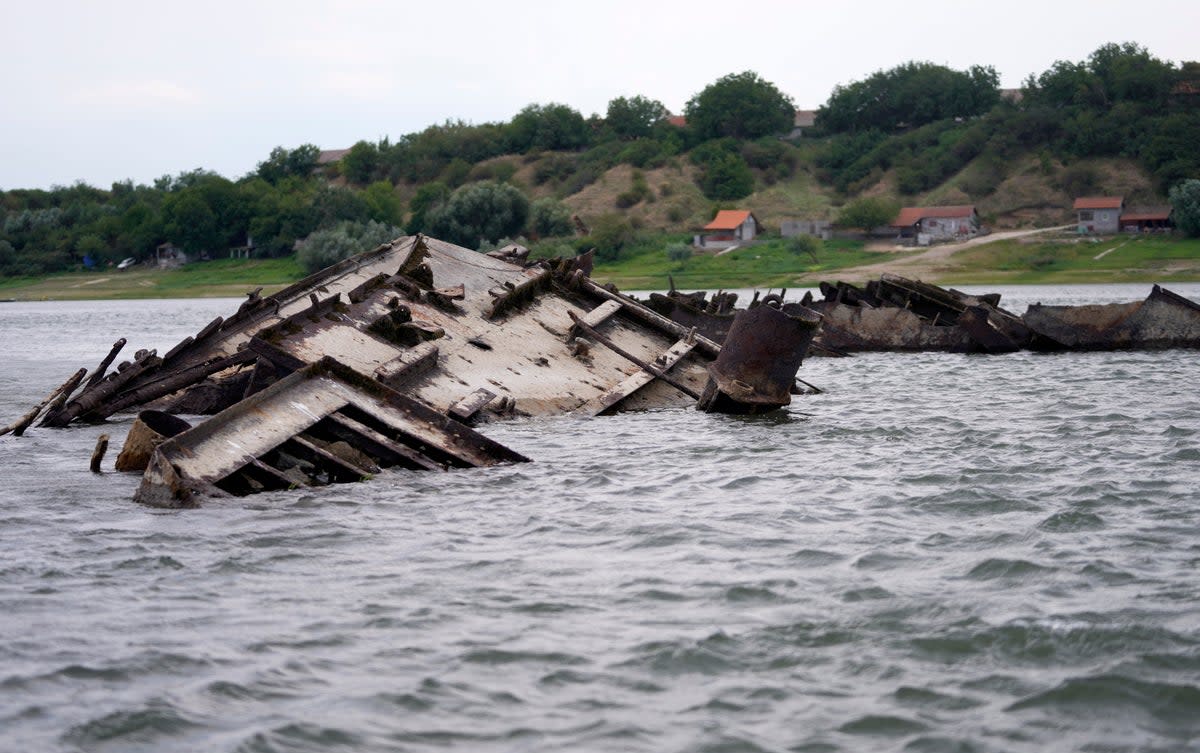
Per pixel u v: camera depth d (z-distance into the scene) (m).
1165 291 42.22
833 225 152.75
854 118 198.62
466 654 11.16
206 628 11.95
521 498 17.75
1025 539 14.77
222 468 17.89
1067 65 185.62
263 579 13.64
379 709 10.00
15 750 9.27
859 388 33.00
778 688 10.37
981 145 172.00
